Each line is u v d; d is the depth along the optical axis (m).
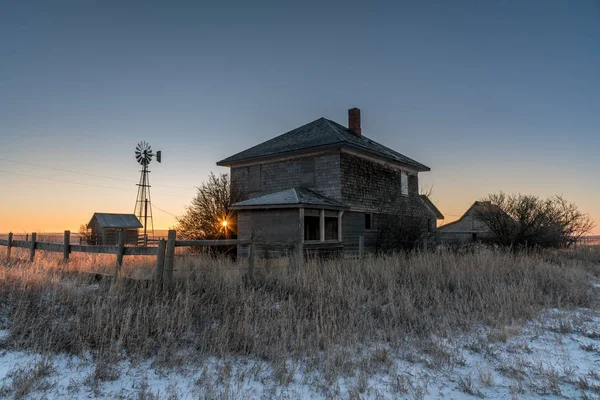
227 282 8.68
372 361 5.72
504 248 19.84
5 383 4.31
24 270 8.80
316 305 7.86
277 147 21.31
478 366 5.68
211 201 21.75
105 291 7.71
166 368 5.10
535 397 4.71
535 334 7.11
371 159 21.41
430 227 25.67
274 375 5.04
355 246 19.41
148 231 47.66
